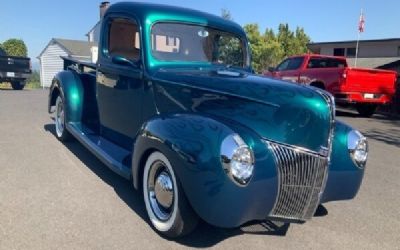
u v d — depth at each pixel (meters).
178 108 3.99
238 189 3.08
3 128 7.96
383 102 12.87
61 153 6.12
